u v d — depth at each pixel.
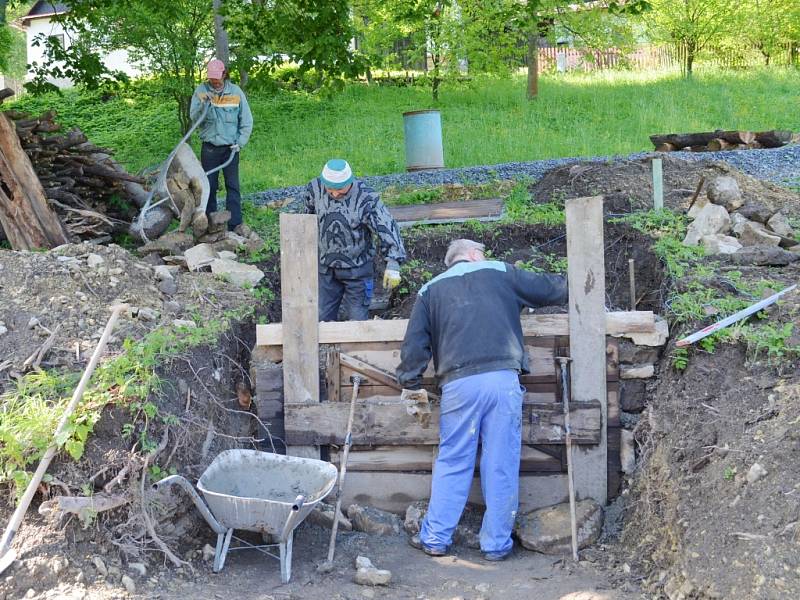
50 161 8.34
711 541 3.77
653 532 4.37
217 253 7.39
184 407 4.84
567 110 16.91
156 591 3.92
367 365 5.27
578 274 5.04
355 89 20.72
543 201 8.85
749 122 15.19
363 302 6.12
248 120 8.51
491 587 4.20
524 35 18.33
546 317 5.12
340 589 4.16
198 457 4.77
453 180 10.80
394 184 10.88
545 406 5.05
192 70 15.95
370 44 19.06
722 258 6.48
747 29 21.08
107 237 8.22
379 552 4.70
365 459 5.23
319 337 5.27
